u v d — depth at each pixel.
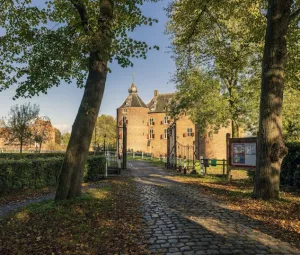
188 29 15.47
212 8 13.98
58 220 6.97
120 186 13.76
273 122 9.48
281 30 9.51
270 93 9.58
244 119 22.28
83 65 10.82
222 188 12.76
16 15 10.90
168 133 28.81
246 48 16.16
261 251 5.15
